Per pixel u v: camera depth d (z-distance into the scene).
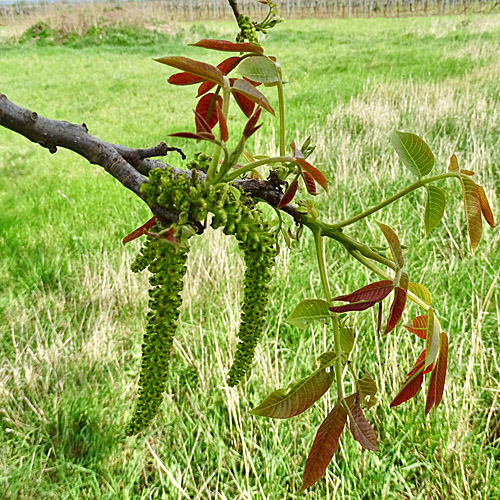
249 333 0.85
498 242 4.18
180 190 0.75
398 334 3.30
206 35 20.61
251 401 2.98
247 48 0.83
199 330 3.58
